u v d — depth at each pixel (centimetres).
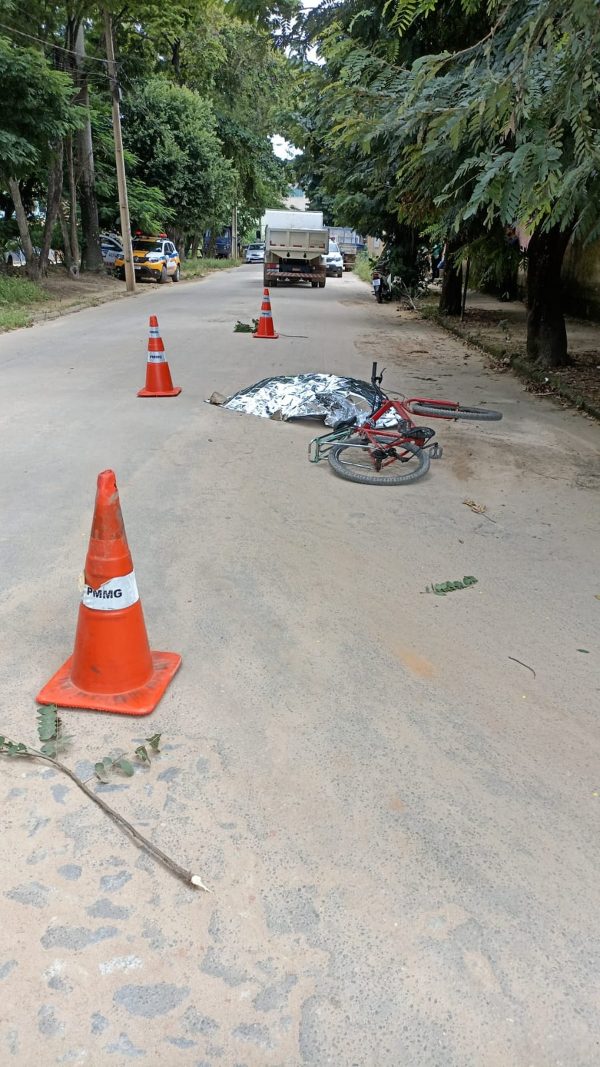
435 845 242
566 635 372
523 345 1272
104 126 2947
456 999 194
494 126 355
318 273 2900
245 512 520
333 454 620
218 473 600
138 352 1177
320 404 759
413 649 354
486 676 335
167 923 213
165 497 542
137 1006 191
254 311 1869
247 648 350
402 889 226
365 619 380
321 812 254
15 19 1972
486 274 1112
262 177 4750
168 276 3052
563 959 206
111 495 294
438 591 412
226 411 798
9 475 584
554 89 312
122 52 2709
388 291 2255
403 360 1194
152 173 3366
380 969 202
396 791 264
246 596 399
